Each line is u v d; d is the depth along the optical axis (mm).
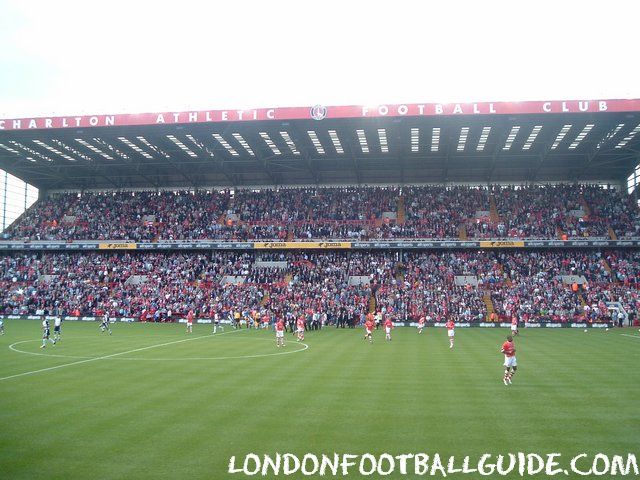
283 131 60094
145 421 16344
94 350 34062
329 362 28391
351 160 72312
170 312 61969
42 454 13430
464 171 76312
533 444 14047
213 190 81125
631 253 65375
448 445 13984
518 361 28797
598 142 62750
